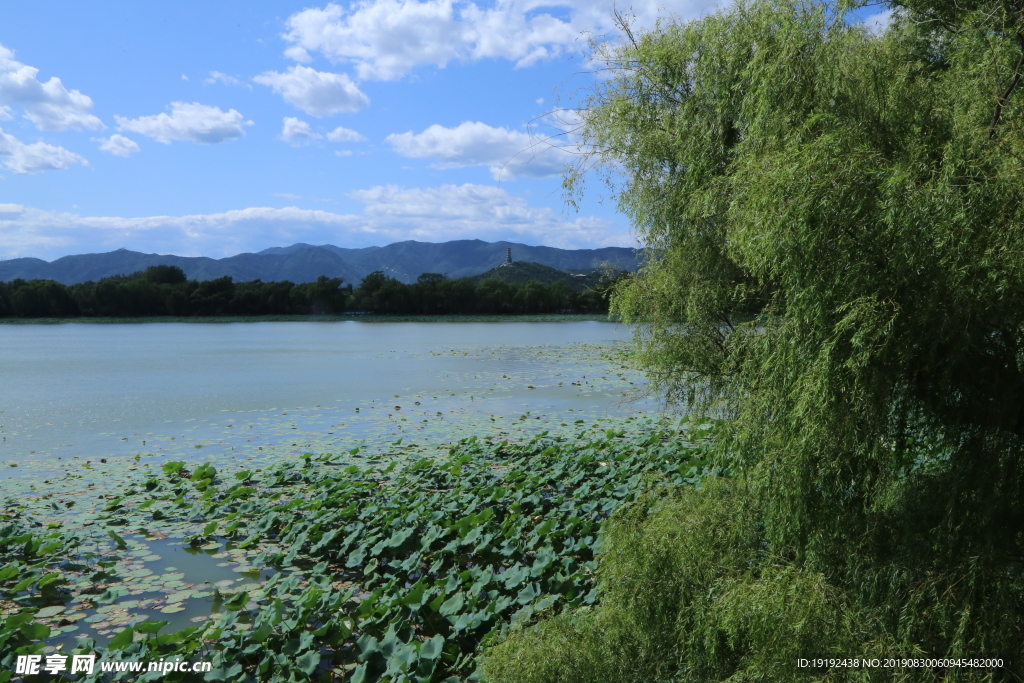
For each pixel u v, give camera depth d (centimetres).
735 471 480
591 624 484
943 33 492
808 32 470
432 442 1439
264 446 1420
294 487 1095
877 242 362
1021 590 379
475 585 657
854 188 364
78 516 945
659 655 462
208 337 5784
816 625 385
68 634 606
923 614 385
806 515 409
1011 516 392
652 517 505
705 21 645
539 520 870
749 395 521
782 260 392
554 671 453
